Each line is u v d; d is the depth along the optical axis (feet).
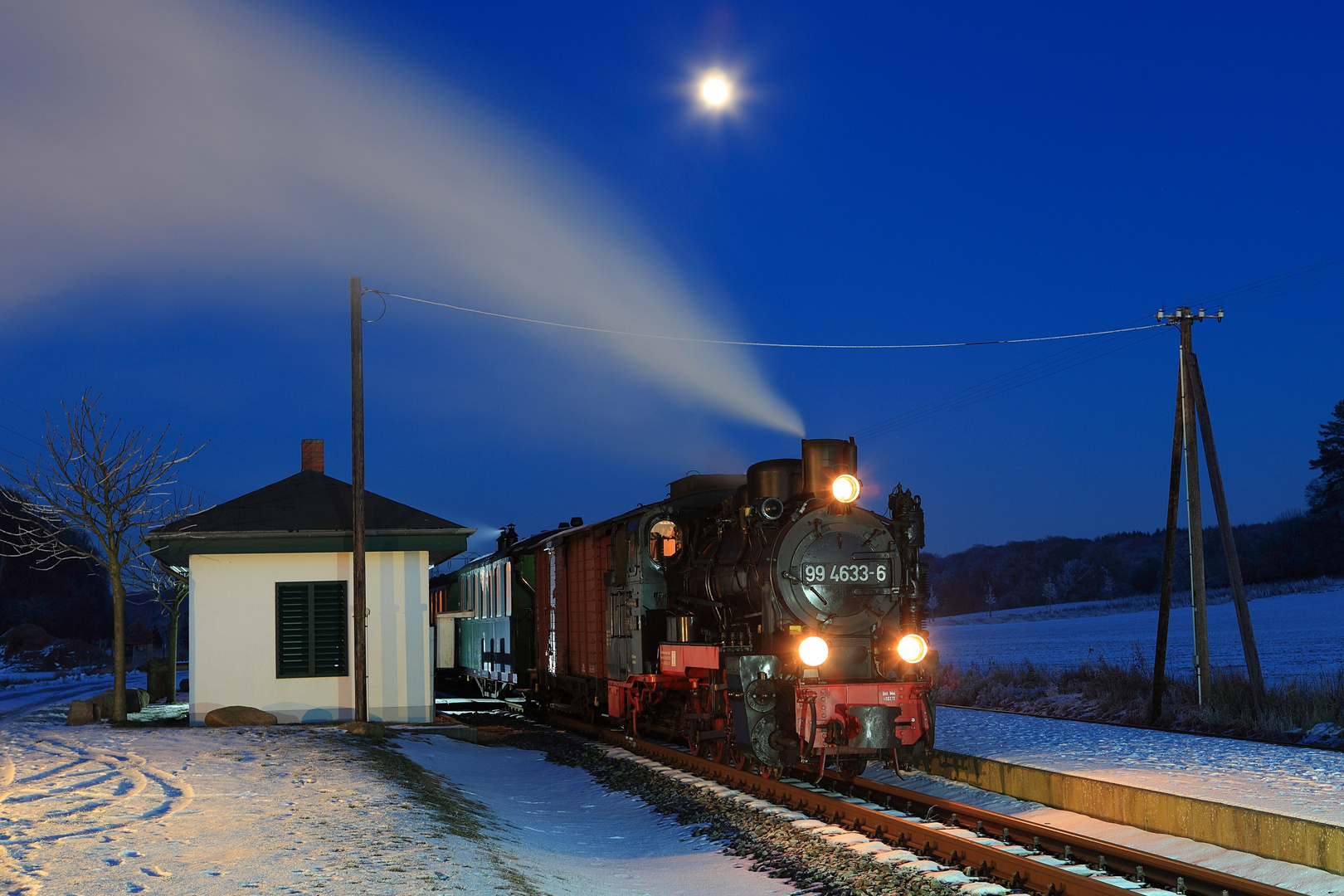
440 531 64.64
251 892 22.88
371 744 51.49
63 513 62.75
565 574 71.61
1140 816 33.65
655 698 54.60
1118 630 177.58
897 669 42.14
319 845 27.89
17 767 41.81
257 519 64.03
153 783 37.63
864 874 28.02
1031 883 26.12
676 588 53.57
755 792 40.52
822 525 43.27
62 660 187.73
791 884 28.53
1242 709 57.88
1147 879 26.30
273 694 62.18
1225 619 173.37
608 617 60.49
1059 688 75.36
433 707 64.44
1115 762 42.57
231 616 62.18
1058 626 206.80
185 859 25.80
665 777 45.27
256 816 31.68
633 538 55.36
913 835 31.30
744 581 44.91
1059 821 35.68
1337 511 258.78
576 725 68.39
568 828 38.83
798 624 42.27
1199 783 36.68
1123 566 360.89
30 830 29.01
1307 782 37.06
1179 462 63.93
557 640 73.10
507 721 78.84
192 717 61.11
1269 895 23.90
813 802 36.78
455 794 40.24
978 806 39.45
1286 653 103.65
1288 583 236.63
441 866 26.22
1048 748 47.70
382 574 64.18
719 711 45.60
